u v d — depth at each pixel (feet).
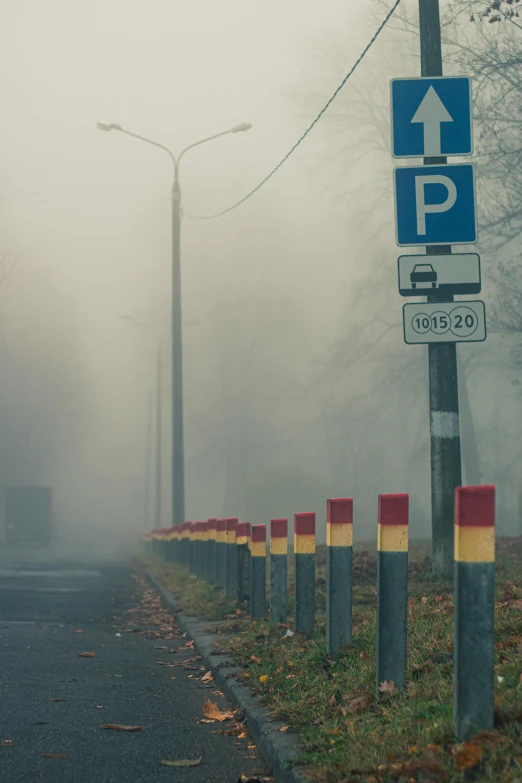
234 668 36.22
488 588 19.22
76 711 30.32
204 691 35.01
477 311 48.37
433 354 52.90
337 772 19.70
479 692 19.12
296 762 21.52
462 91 48.21
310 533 38.29
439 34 55.06
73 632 54.08
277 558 44.88
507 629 30.04
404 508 25.61
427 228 47.67
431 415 53.16
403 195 47.83
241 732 27.89
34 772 22.68
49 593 85.30
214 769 23.86
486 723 19.08
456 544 19.49
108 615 66.28
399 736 20.71
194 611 58.85
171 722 29.35
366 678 27.53
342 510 32.12
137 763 24.12
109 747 25.72
